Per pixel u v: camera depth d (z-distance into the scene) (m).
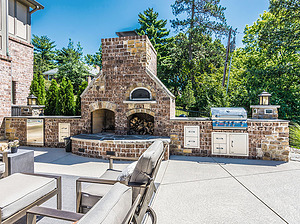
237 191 3.85
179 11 18.77
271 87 13.05
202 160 6.16
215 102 13.23
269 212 3.08
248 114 12.14
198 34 18.41
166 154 6.15
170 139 6.63
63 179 4.43
